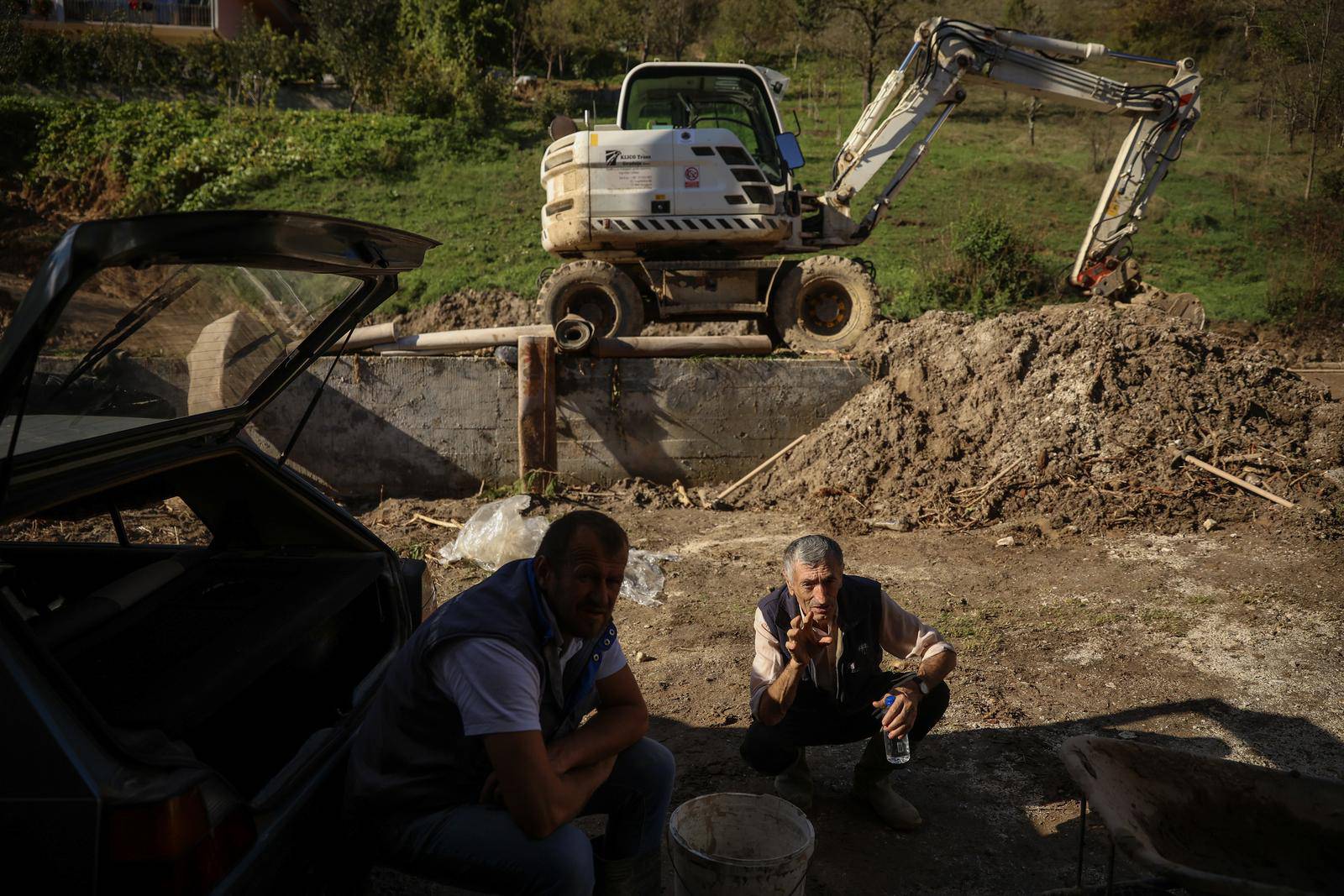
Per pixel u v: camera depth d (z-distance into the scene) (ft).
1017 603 18.39
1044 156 96.68
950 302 59.62
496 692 6.70
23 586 10.11
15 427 5.83
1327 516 21.56
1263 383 26.32
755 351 30.17
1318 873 7.52
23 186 83.05
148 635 8.08
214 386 8.88
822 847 10.46
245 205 80.89
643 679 15.38
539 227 77.05
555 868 6.75
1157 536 21.86
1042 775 12.08
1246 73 117.70
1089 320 28.22
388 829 7.27
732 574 20.92
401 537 23.61
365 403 27.78
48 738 5.69
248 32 111.75
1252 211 79.71
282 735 8.98
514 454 28.32
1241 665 15.20
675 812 8.54
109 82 103.81
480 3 126.72
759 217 34.94
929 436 27.30
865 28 106.83
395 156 90.17
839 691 10.15
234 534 10.12
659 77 36.14
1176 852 7.60
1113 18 143.43
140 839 5.64
